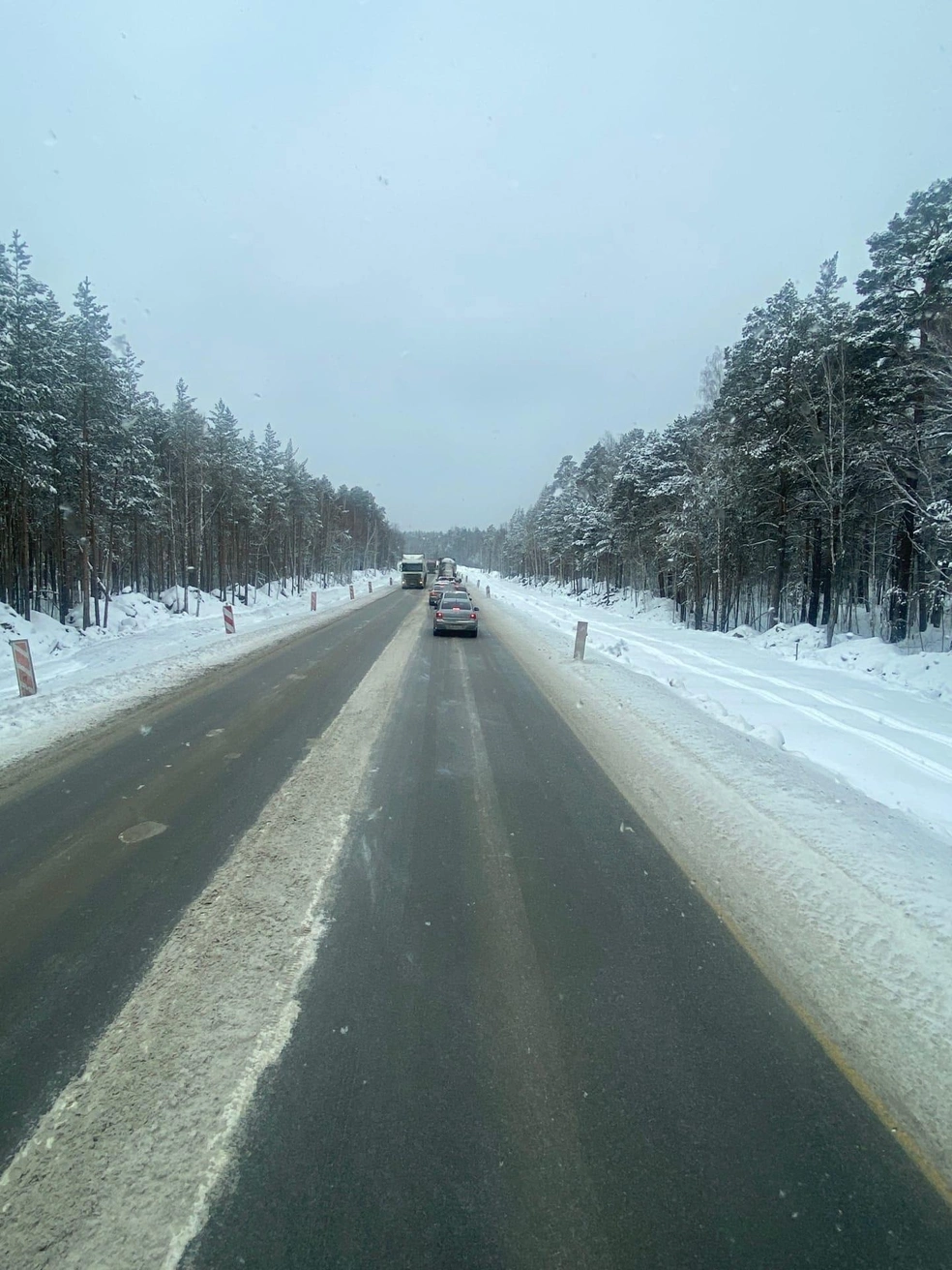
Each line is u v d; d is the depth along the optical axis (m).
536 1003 3.29
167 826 5.49
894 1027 3.16
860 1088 2.79
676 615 38.94
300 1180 2.31
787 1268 2.05
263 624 25.03
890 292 20.09
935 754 8.38
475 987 3.41
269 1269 2.01
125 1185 2.27
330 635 20.91
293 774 6.83
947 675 13.42
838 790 6.65
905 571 22.44
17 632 19.03
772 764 7.46
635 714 9.95
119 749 7.74
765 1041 3.06
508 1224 2.17
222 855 4.94
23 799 6.13
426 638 20.50
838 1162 2.44
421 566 64.12
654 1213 2.22
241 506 46.66
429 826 5.55
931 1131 2.59
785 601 35.12
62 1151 2.40
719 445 28.92
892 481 21.06
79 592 33.03
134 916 4.07
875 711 10.90
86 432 25.66
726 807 6.03
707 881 4.63
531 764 7.36
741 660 16.89
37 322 23.27
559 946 3.80
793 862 4.93
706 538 31.69
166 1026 3.08
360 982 3.43
